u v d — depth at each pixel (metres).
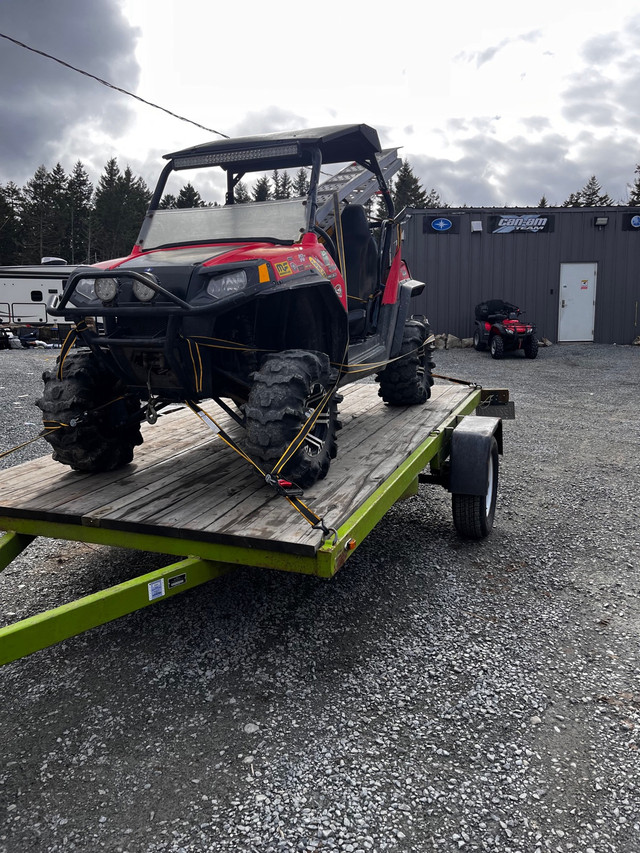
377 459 3.79
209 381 3.17
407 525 4.93
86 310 3.09
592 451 7.30
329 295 3.57
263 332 3.64
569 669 2.98
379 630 3.32
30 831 2.08
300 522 2.79
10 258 68.06
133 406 3.82
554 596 3.72
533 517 5.09
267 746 2.46
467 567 4.13
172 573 2.62
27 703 2.73
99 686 2.85
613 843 2.03
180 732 2.54
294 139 3.71
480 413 6.62
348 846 2.02
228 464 3.92
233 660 3.04
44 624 2.20
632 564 4.17
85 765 2.37
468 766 2.36
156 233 3.98
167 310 2.88
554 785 2.27
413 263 19.22
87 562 4.11
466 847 2.01
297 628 3.34
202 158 3.95
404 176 79.88
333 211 3.99
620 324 19.67
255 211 3.82
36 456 6.59
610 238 19.28
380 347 4.78
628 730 2.56
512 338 16.50
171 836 2.05
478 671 2.96
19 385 11.21
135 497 3.21
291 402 2.91
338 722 2.60
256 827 2.09
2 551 3.08
